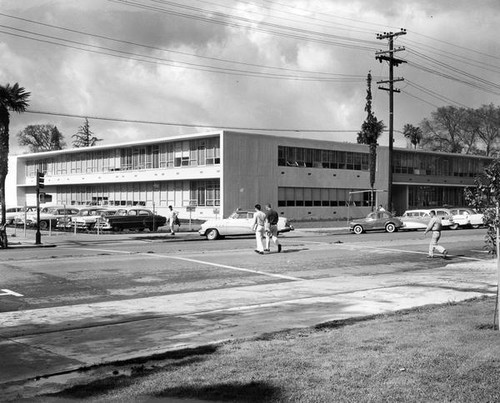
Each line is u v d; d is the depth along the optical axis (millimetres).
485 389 4738
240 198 46562
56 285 13484
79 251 22578
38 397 5379
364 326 8102
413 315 9023
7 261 18188
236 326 9023
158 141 51438
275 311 10367
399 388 4836
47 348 7656
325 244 25984
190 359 6445
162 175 52062
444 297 11797
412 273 16469
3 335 8500
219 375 5598
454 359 5711
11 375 6285
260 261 18688
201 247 24141
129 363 6504
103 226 38625
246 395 4930
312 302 11352
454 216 42219
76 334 8539
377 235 34031
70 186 66438
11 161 73125
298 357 6191
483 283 14117
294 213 50594
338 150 54094
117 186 59219
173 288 13305
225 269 16609
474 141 89688
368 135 50438
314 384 5102
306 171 51250
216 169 46656
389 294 12336
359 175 55969
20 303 11297
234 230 30562
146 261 18234
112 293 12562
